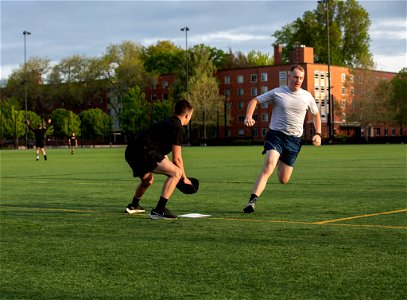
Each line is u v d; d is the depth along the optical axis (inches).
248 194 507.5
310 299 179.6
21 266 229.3
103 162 1222.3
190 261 233.5
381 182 613.0
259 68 4060.0
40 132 1355.8
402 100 3464.6
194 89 3801.7
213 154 1585.9
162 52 4808.1
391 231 297.6
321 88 3873.0
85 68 4431.6
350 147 2118.6
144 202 450.6
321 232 296.4
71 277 211.3
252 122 388.8
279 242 270.7
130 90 3971.5
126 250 257.8
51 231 312.0
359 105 3474.4
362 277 204.4
